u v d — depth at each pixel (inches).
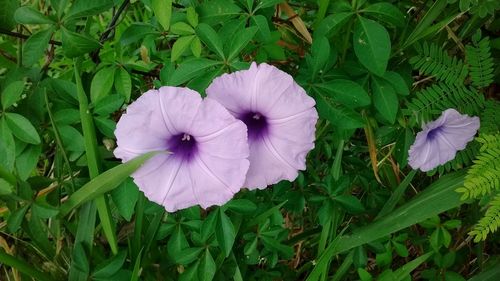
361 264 11.5
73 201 9.3
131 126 8.4
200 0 10.5
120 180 8.8
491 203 9.8
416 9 11.6
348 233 11.7
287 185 11.1
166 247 11.4
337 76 9.8
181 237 10.5
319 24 9.7
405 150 10.9
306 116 8.5
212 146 8.5
